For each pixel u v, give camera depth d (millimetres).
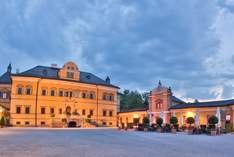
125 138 25625
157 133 38156
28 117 62062
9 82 67938
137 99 119812
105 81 79875
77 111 68812
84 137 25859
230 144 19938
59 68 72250
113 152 13586
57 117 65000
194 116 52781
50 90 65375
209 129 36562
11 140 19906
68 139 22391
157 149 15422
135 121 57750
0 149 13875
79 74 71188
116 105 78250
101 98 74375
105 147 16156
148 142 20812
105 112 74812
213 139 25891
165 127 42812
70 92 68312
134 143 19656
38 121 62938
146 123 49875
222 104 47000
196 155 12969
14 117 60875
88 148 15328
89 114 71062
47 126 63469
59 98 66312
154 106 66562
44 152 12945
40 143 17781
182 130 44812
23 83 62625
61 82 67000
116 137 27047
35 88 63562
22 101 62000
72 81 68500
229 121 45406
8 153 12367
